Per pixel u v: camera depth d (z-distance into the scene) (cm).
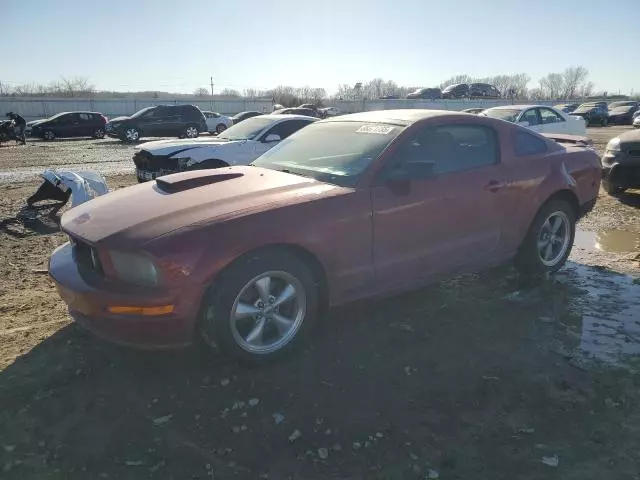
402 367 328
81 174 695
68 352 346
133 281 292
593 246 596
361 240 346
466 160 411
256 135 882
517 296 442
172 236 288
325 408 287
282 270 317
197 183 363
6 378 315
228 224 299
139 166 876
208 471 241
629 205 809
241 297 306
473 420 277
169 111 2412
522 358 340
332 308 349
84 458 250
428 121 395
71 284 304
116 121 2672
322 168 381
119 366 329
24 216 734
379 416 280
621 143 807
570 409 286
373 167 359
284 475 238
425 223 376
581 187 488
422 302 429
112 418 279
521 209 439
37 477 238
